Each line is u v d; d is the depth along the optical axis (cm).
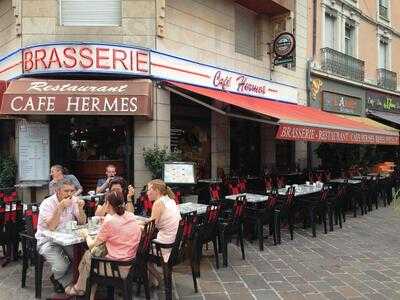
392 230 1008
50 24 990
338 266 704
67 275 549
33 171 1004
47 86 917
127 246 493
